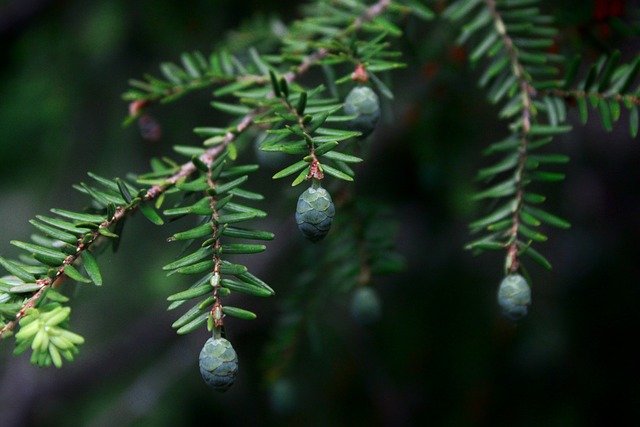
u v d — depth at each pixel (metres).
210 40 0.88
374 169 0.92
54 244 0.61
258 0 0.86
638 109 0.64
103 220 0.60
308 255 0.71
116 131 0.95
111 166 0.95
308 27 0.66
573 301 0.95
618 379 0.92
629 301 0.93
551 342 0.93
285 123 0.61
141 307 1.04
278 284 1.01
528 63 0.68
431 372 0.98
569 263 0.97
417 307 0.99
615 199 0.97
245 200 0.90
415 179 0.92
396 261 0.67
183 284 0.99
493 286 0.96
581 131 0.97
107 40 0.92
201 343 1.13
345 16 0.67
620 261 0.95
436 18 0.74
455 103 0.77
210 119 0.93
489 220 0.63
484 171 0.64
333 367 1.03
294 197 0.69
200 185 0.60
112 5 0.92
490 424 0.94
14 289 0.58
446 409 0.97
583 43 0.70
